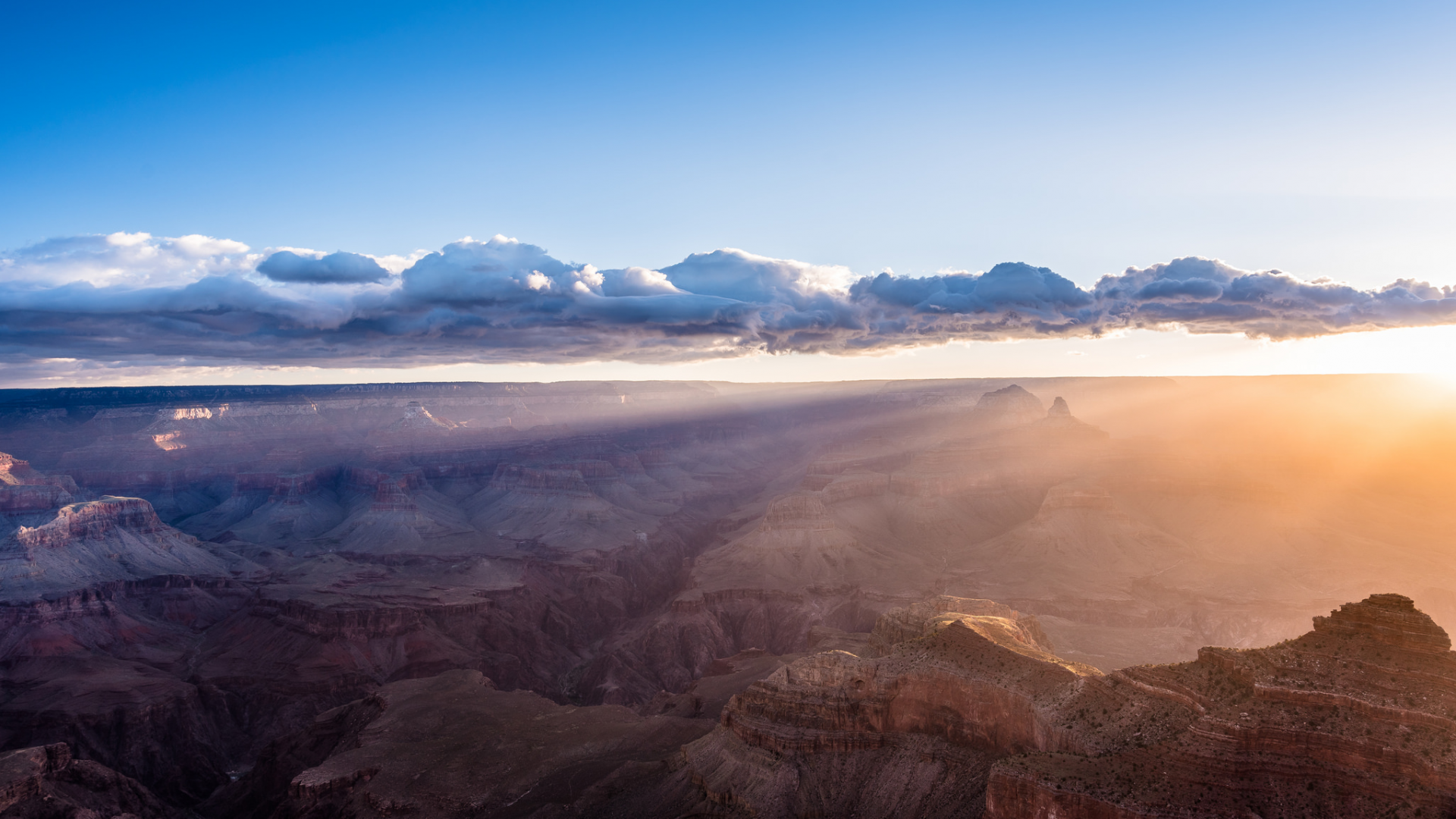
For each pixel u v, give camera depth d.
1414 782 80.56
